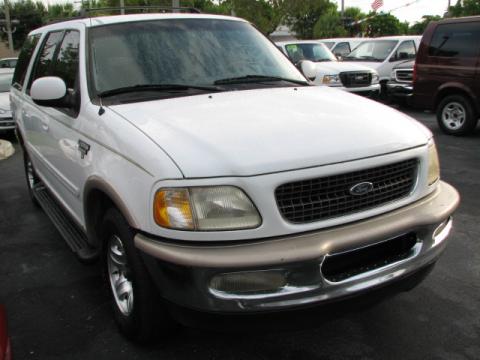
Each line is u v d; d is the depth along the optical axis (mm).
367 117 2969
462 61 9219
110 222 2938
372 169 2650
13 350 3082
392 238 2639
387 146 2715
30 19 47062
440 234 2953
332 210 2543
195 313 2449
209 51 3848
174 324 2938
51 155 4223
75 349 3084
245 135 2602
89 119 3219
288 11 25016
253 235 2393
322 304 2471
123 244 2826
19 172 7816
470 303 3514
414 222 2693
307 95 3439
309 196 2498
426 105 10008
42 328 3322
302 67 4609
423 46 9859
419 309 3439
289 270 2375
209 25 4094
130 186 2633
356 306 2598
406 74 12945
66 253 4551
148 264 2561
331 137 2648
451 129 9609
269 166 2412
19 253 4582
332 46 17656
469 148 8453
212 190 2381
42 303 3650
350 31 39688
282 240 2422
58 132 3859
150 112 2994
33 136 4902
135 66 3537
